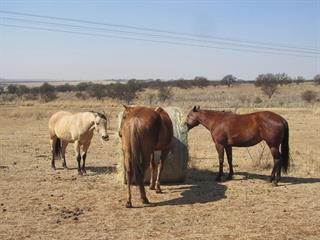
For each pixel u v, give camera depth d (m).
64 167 15.30
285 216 9.39
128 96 70.06
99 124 13.77
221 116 13.06
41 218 9.27
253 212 9.70
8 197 11.05
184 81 110.31
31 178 13.44
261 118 12.37
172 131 11.36
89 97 80.44
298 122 31.89
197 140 23.09
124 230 8.46
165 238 7.99
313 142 22.00
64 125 14.31
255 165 15.24
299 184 12.53
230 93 93.38
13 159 17.03
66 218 9.26
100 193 11.46
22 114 39.00
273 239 7.96
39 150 19.58
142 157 10.01
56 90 106.38
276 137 12.15
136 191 11.73
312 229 8.52
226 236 8.10
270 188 12.02
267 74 110.12
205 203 10.48
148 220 9.09
